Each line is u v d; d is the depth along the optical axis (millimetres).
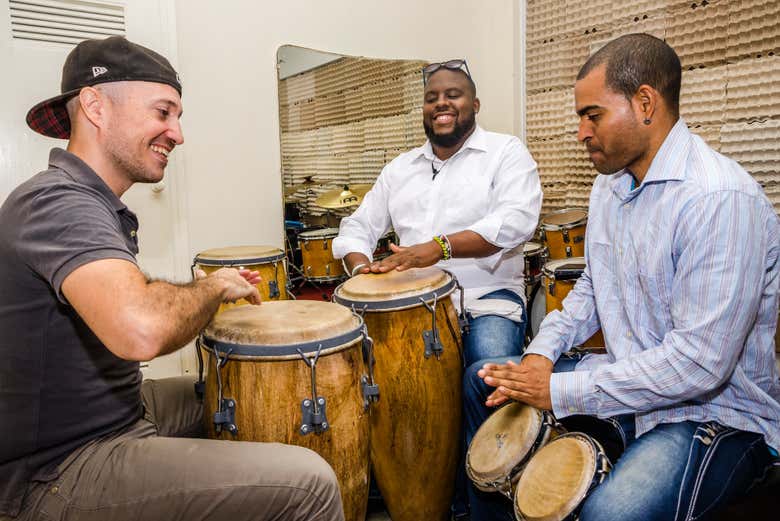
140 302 1021
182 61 2809
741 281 1225
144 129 1252
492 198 2297
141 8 2664
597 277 1582
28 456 1127
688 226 1285
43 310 1103
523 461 1367
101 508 1092
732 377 1323
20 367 1101
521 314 2088
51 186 1108
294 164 3105
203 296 1133
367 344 1403
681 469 1222
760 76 2650
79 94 1226
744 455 1289
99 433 1189
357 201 3225
